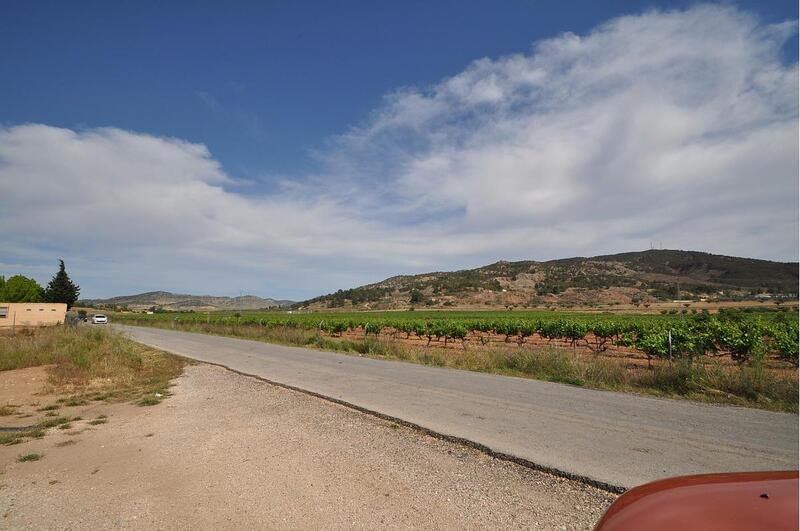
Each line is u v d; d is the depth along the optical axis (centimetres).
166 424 820
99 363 1534
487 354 1562
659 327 2144
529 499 456
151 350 2278
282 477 529
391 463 569
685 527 143
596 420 765
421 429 721
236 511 445
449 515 423
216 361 1772
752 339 1669
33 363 1603
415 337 3734
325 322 3978
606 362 1307
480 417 790
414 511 433
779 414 809
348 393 1036
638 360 2016
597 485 486
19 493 513
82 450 679
